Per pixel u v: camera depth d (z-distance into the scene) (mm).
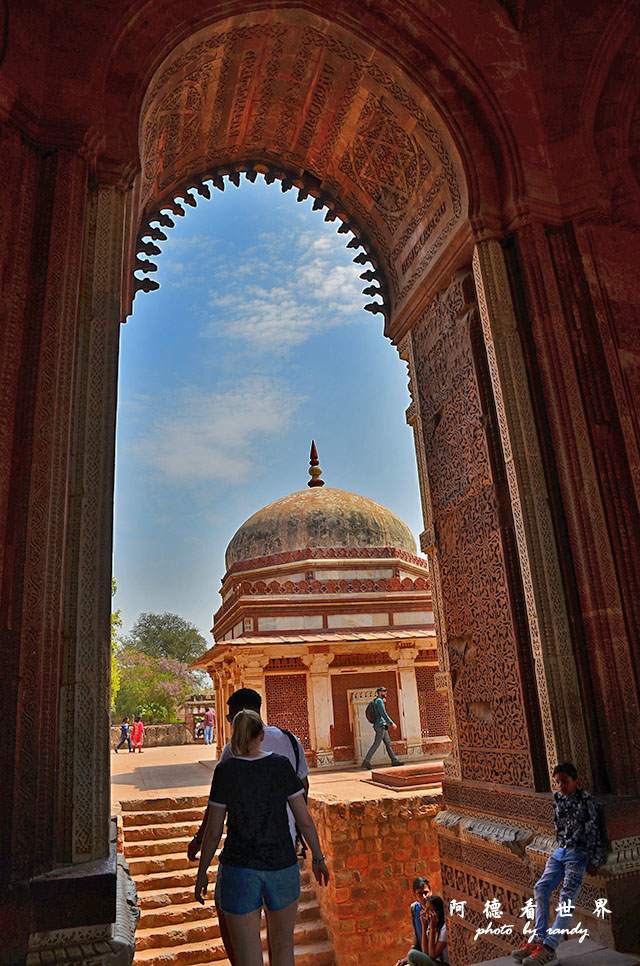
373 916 7230
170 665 37938
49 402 3225
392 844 7543
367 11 4629
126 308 5297
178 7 4156
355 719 12578
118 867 3570
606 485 4066
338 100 5340
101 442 3473
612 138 4668
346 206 6379
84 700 3102
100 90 3738
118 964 2646
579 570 3994
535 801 3934
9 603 2936
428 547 5547
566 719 3803
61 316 3355
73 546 3273
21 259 3344
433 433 5520
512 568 4344
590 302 4336
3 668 2855
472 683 4855
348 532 15188
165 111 4867
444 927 5156
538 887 3416
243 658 12133
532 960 3184
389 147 5430
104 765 3096
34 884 2650
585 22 4750
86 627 3199
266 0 4410
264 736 2836
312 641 12344
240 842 2547
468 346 4918
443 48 4691
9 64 3453
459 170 4750
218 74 4902
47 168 3570
